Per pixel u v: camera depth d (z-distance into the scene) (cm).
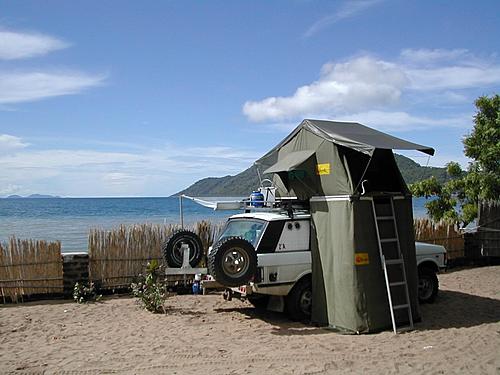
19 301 1056
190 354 692
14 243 1055
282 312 940
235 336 791
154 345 740
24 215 5619
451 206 1811
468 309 967
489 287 1205
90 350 721
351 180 818
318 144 893
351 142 812
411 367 629
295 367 632
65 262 1096
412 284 857
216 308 1004
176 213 5797
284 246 880
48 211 6531
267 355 684
